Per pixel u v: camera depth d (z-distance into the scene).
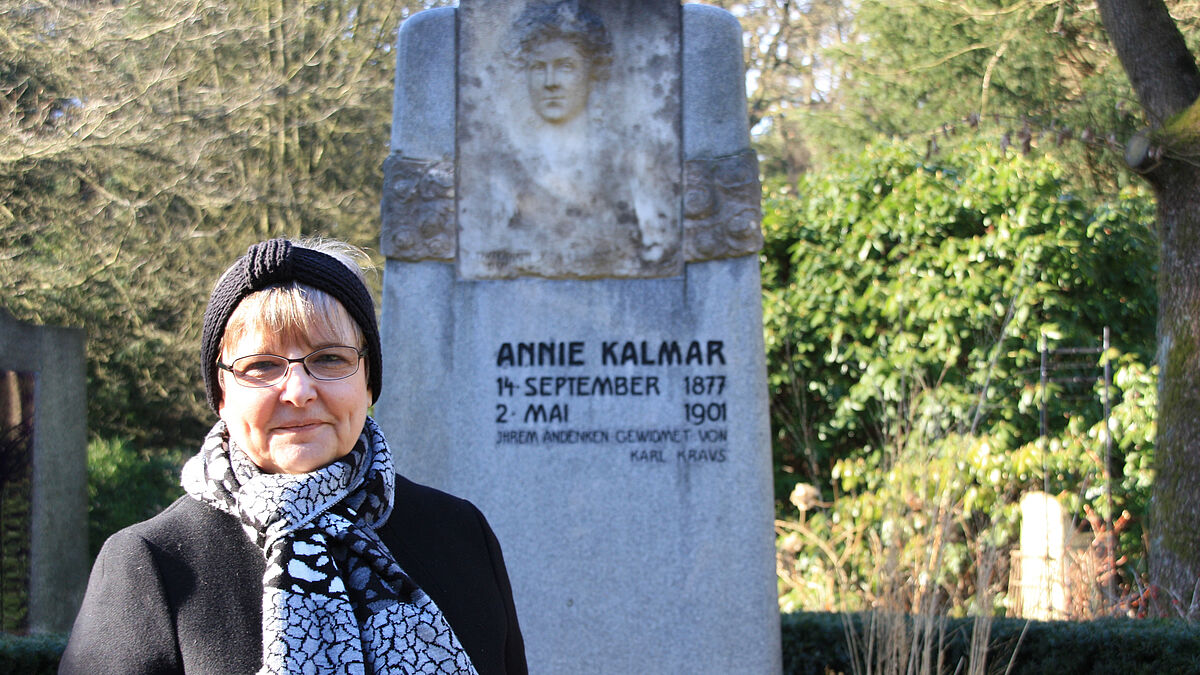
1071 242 7.77
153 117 11.24
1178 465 5.82
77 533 7.11
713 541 4.42
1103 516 6.77
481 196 4.56
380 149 12.67
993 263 7.98
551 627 4.44
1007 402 7.61
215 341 1.75
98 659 1.60
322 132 12.14
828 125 14.49
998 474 6.96
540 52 4.52
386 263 4.57
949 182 8.25
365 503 1.78
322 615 1.63
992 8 12.04
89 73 11.05
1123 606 5.75
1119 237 8.03
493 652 1.84
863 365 8.02
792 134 17.25
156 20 11.30
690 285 4.49
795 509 8.44
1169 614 5.64
